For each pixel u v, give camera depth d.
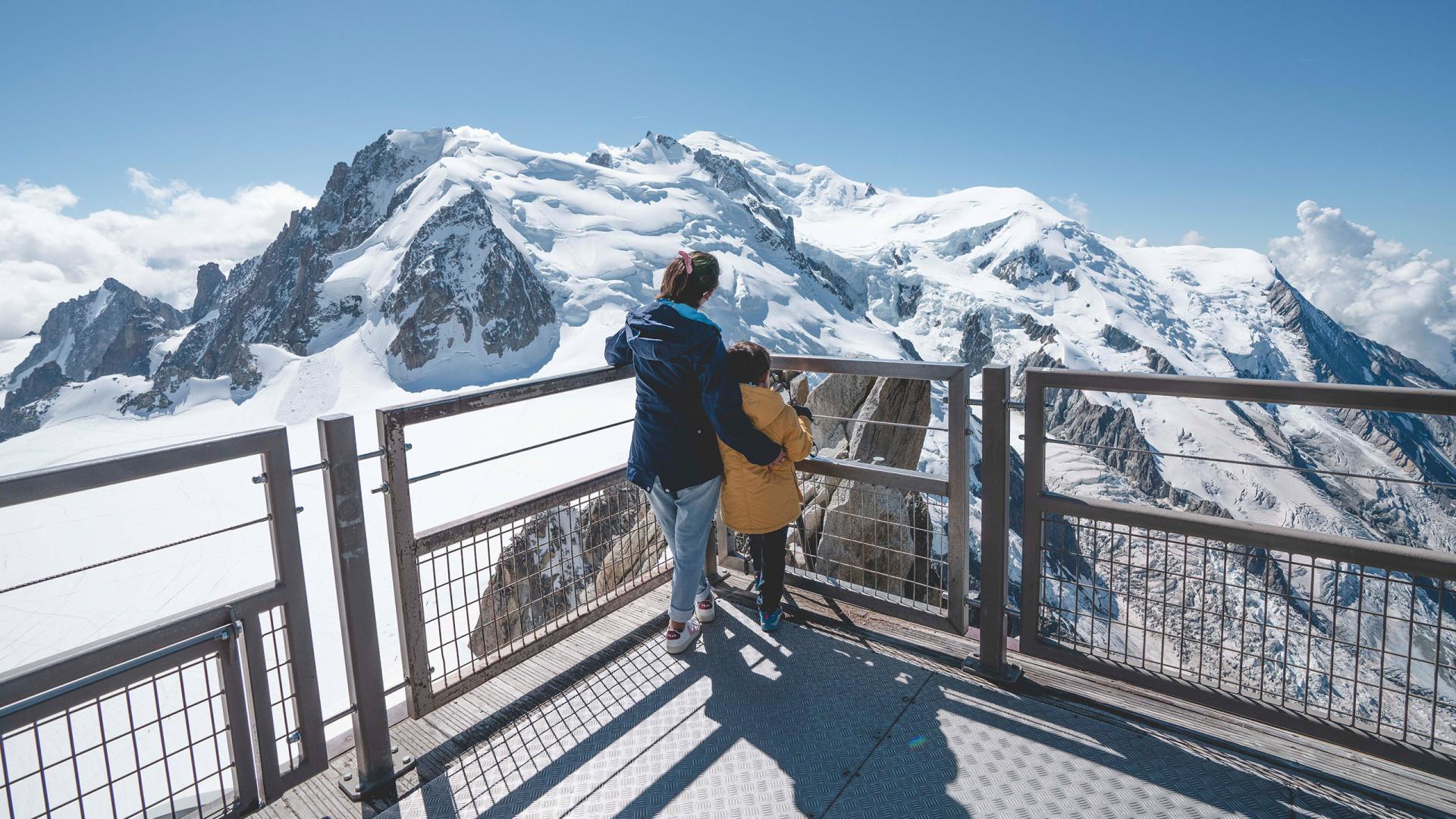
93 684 2.21
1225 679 2.88
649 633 3.93
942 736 3.03
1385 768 2.73
